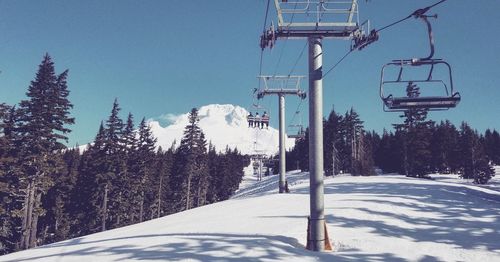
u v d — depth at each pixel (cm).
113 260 1064
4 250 4038
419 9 981
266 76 3312
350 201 2111
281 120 3356
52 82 3953
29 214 3788
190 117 6931
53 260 1136
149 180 6594
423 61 1002
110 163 5266
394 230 1429
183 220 1981
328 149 8475
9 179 3775
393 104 1004
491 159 11350
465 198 2267
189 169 6881
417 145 6631
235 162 12288
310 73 1236
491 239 1283
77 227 5747
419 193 2470
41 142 3803
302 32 1230
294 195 2892
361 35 1191
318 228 1170
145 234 1524
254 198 2934
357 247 1184
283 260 1032
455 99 974
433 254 1109
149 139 6462
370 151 8738
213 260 1021
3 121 3769
